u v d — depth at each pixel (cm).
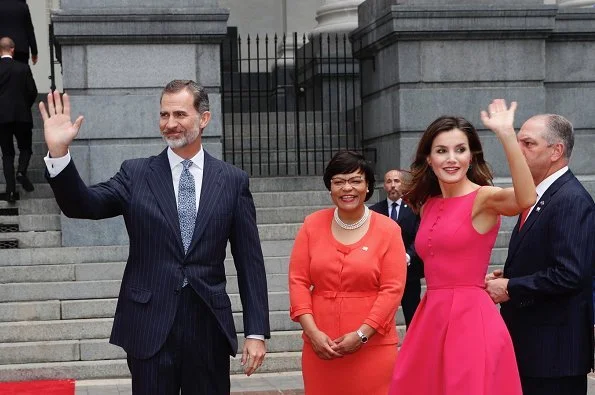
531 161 532
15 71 1186
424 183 527
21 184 1258
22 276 1055
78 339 982
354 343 565
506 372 493
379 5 1320
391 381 520
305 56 1611
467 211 504
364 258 579
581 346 525
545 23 1248
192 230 523
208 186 530
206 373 520
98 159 1181
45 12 2077
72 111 1180
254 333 531
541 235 526
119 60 1183
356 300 578
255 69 1958
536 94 1259
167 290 514
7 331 973
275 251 1134
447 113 1244
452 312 500
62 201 496
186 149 532
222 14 1187
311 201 1253
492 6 1234
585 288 527
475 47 1247
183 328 515
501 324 499
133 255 525
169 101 522
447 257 506
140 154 1187
